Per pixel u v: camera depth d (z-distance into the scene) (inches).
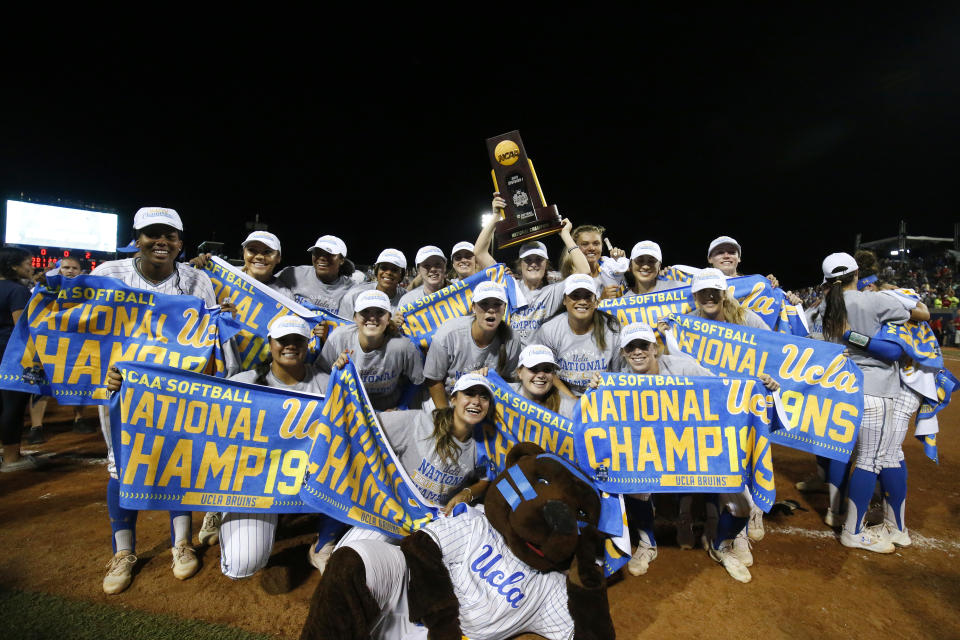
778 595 137.6
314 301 225.3
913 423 338.0
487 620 104.6
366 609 92.5
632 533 172.6
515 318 212.8
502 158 222.8
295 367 149.4
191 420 133.0
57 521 171.0
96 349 148.9
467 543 106.4
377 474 134.3
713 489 138.5
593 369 173.9
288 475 136.4
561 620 108.3
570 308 167.8
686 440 140.6
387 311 156.8
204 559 151.2
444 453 137.4
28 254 235.9
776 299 211.3
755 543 167.3
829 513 181.2
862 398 151.9
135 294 151.6
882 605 133.6
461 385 132.0
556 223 216.5
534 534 100.2
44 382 147.7
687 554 159.8
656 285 219.0
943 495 208.2
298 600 132.0
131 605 127.6
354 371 136.8
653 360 151.2
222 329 154.6
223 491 133.2
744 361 167.6
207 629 119.0
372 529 129.2
